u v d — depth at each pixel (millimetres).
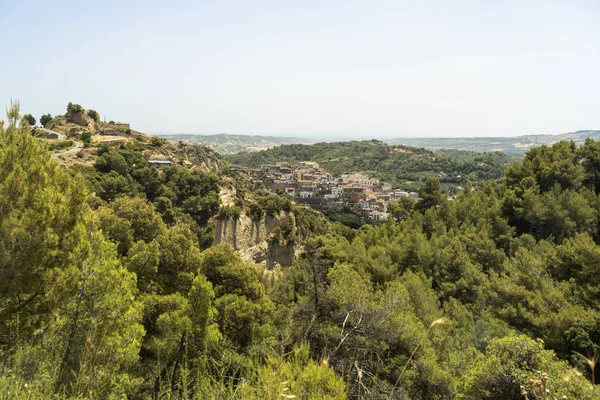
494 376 11133
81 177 9359
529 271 22719
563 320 17172
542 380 3533
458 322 18656
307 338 10484
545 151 41094
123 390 7484
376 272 25219
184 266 18906
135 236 19766
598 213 29312
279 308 18719
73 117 82750
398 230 36031
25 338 7098
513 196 34219
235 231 56125
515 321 19797
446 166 160625
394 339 11352
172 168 59281
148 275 16766
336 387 4398
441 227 33812
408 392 9953
